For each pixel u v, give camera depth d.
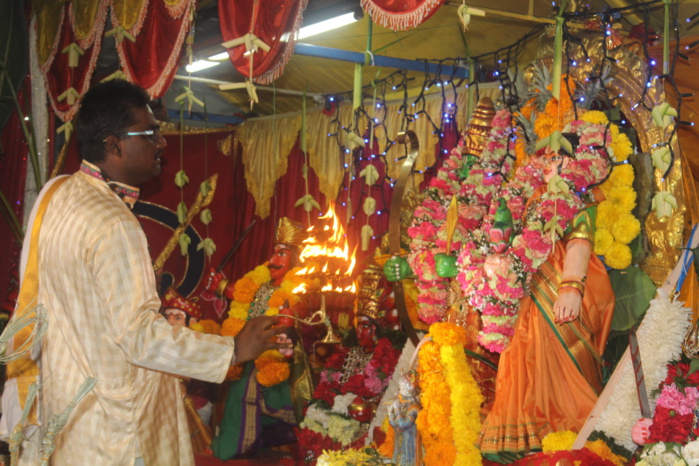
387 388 4.44
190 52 4.18
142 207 7.43
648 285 3.36
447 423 3.40
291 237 5.57
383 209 5.95
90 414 2.14
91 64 5.01
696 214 3.52
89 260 2.15
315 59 6.00
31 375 2.36
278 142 7.30
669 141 3.39
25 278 2.29
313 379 5.65
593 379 3.30
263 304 5.44
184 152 7.59
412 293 4.82
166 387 2.31
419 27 5.03
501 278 3.28
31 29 6.04
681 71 3.63
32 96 6.05
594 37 3.79
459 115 5.51
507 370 3.38
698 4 3.68
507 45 4.94
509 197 3.53
